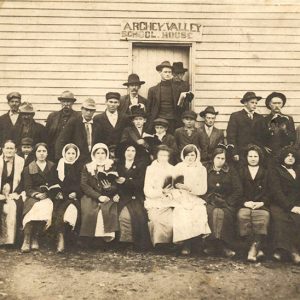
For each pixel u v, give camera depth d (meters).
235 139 7.91
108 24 8.78
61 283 5.99
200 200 6.96
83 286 5.95
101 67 8.77
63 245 6.76
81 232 6.74
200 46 8.83
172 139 7.58
